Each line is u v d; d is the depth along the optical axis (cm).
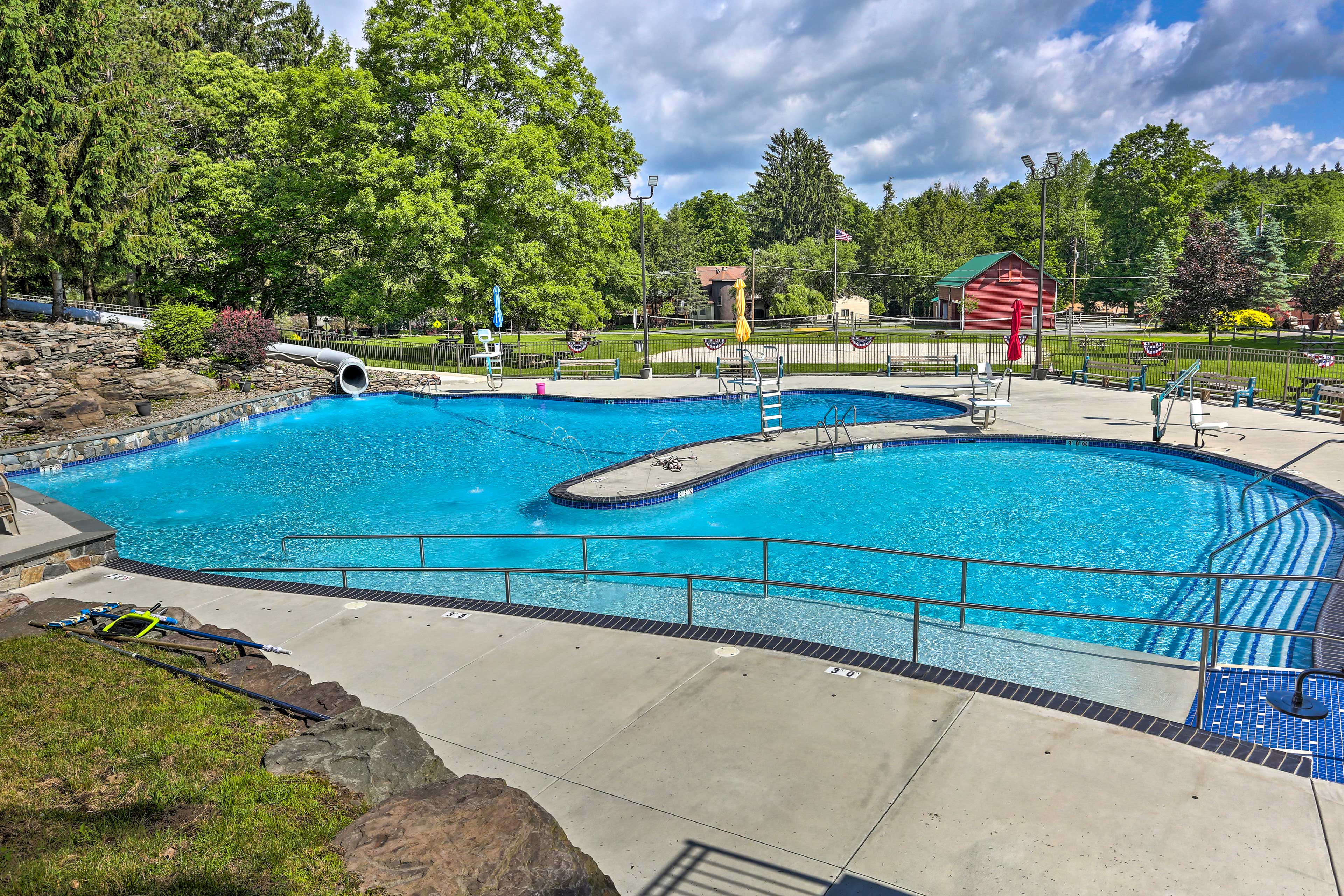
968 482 1652
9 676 664
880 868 457
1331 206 8056
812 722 630
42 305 3853
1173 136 7494
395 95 3697
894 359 3984
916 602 740
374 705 688
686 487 1584
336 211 3916
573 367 3903
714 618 967
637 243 7200
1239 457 1662
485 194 3662
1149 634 919
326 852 415
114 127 2920
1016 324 2362
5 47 2697
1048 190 9894
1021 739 591
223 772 502
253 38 6406
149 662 702
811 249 8669
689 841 489
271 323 3130
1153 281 6112
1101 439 1905
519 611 902
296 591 995
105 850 411
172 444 2281
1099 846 466
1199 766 546
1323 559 1122
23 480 1858
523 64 3991
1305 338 4766
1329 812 491
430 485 1780
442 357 4156
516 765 585
